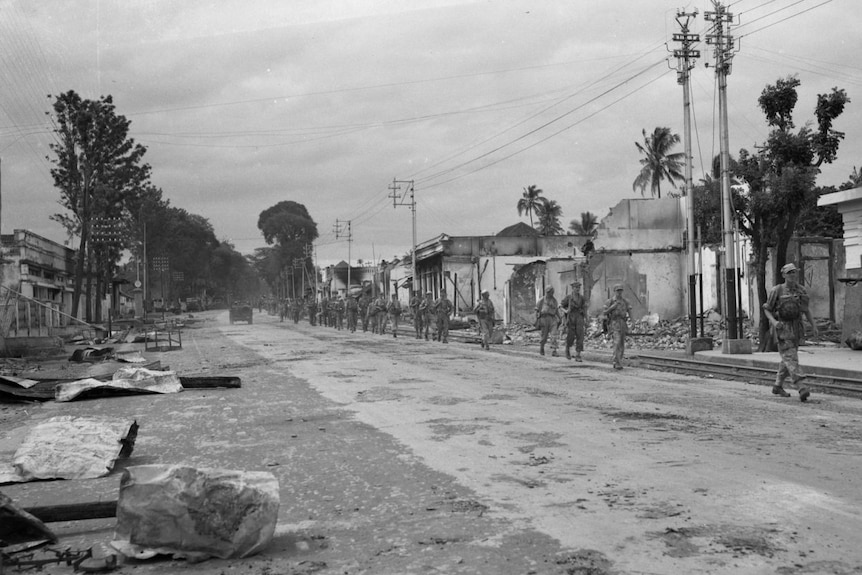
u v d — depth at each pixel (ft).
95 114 143.74
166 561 12.89
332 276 337.11
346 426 26.89
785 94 59.00
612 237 116.78
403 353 66.03
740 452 20.93
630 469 19.02
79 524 15.29
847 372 40.70
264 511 13.23
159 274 288.30
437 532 14.16
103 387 37.50
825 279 82.53
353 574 12.09
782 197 55.98
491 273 149.07
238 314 175.73
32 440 20.57
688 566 12.02
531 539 13.61
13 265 120.57
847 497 16.03
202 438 25.17
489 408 30.53
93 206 146.51
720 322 81.87
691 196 66.03
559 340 83.41
